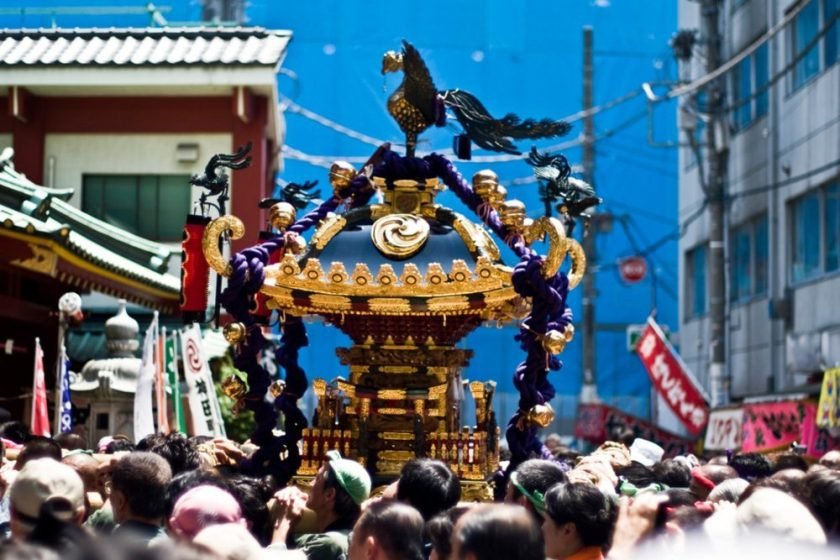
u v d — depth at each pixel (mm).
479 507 7859
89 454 13398
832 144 36625
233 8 48094
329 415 14453
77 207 34094
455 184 14781
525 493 10859
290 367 14688
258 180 33969
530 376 13688
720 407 32906
